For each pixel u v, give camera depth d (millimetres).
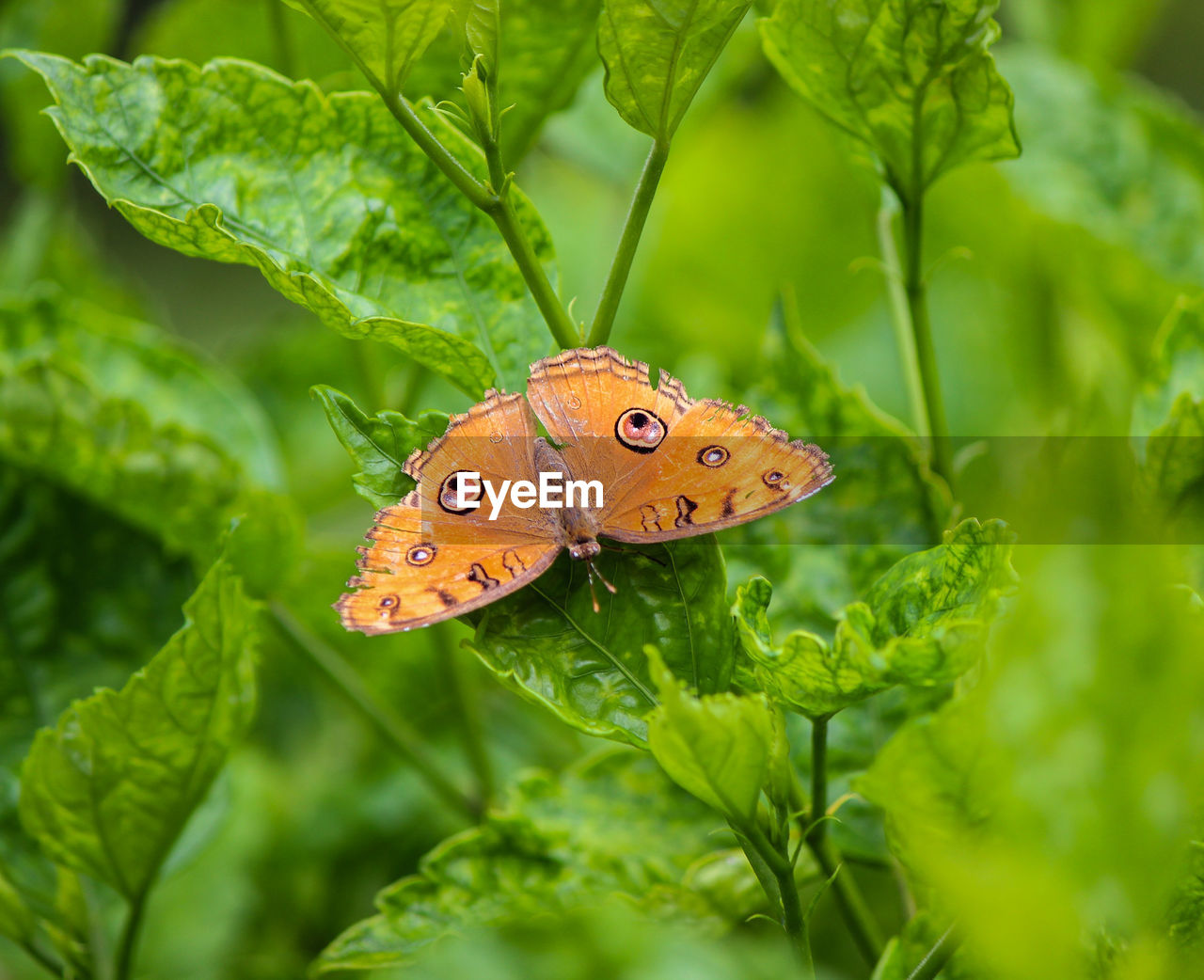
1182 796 345
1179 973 359
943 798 354
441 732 482
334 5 366
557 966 415
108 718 390
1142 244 448
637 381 407
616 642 382
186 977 452
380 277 389
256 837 472
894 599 372
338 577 456
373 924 399
